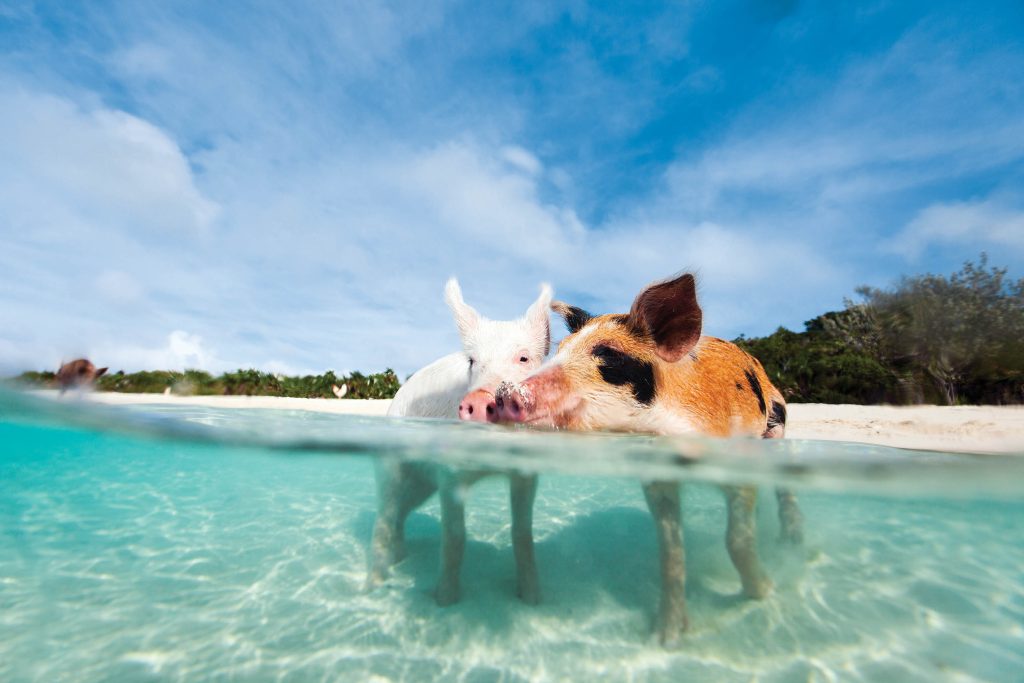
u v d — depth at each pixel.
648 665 0.69
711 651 0.71
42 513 1.26
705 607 0.76
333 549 1.06
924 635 0.74
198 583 0.92
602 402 0.70
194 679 0.66
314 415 1.26
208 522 1.21
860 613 0.79
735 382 0.84
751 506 0.80
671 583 0.73
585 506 1.25
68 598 0.86
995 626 0.77
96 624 0.79
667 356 0.72
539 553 1.02
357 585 0.91
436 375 1.09
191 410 1.31
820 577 0.89
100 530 1.16
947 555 0.99
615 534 1.09
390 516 0.97
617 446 0.70
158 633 0.76
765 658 0.69
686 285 0.70
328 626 0.78
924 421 1.93
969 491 0.88
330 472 1.43
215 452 1.31
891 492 0.92
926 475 0.79
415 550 1.04
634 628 0.76
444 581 0.85
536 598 0.84
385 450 0.94
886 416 2.14
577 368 0.70
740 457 0.70
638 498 1.19
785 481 0.81
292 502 1.34
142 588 0.90
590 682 0.66
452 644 0.74
